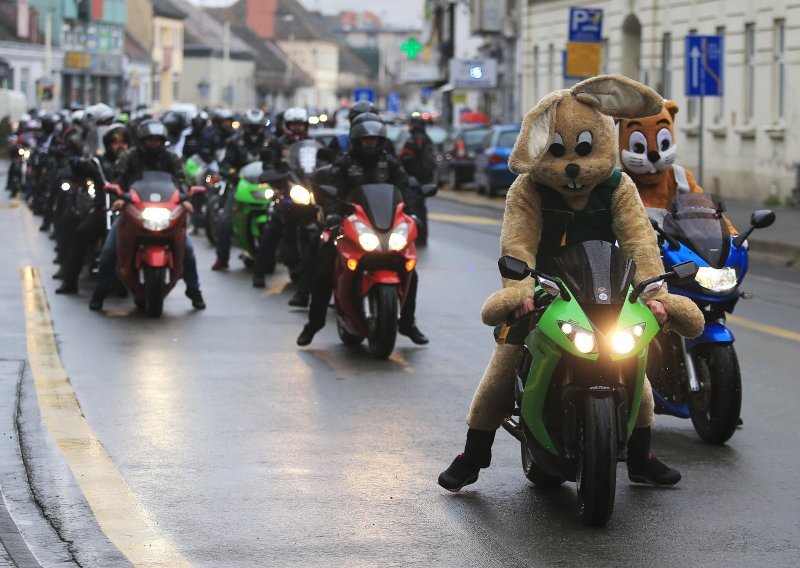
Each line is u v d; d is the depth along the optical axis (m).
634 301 7.81
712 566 7.31
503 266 7.79
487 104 76.75
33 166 37.78
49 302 17.95
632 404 7.95
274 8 193.00
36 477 8.98
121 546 7.55
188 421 10.81
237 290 19.75
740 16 38.59
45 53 105.38
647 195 11.62
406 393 12.07
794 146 35.59
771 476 9.28
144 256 16.56
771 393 12.20
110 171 18.58
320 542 7.69
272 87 180.62
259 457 9.66
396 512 8.31
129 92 125.69
